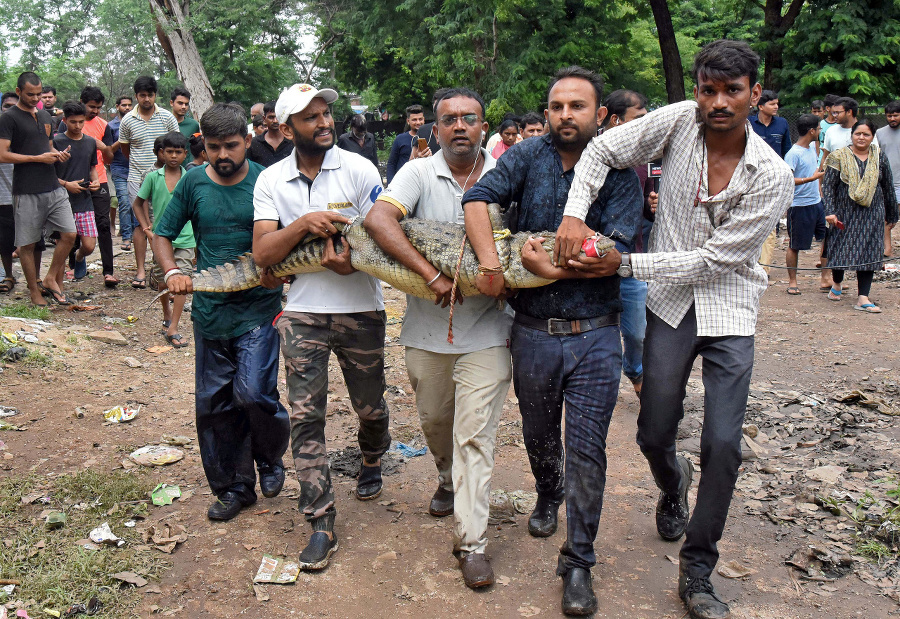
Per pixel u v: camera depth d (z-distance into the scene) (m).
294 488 4.55
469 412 3.53
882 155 8.65
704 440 3.21
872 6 23.05
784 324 8.23
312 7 34.38
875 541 3.86
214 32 33.78
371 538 3.96
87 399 5.88
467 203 3.37
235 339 4.06
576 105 3.23
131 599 3.42
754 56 2.99
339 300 3.79
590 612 3.29
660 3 19.56
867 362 6.86
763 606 3.38
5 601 3.33
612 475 4.70
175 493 4.41
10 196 8.95
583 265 3.14
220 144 3.96
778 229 14.51
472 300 3.60
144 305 8.95
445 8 23.16
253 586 3.51
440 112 3.62
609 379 3.35
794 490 4.43
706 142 3.19
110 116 27.27
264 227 3.79
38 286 8.38
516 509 4.25
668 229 3.35
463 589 3.51
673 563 3.74
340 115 40.28
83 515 4.11
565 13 23.19
